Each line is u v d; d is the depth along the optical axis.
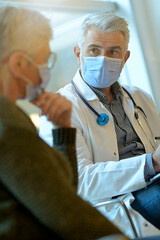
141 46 3.60
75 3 3.22
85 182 1.75
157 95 3.61
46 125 1.81
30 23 0.96
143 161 1.70
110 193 1.73
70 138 1.20
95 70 1.91
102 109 1.95
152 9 3.52
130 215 1.65
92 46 1.93
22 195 0.81
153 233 1.70
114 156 1.87
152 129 2.19
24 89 0.99
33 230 0.83
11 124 0.85
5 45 0.94
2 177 0.82
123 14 3.61
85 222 0.82
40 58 0.99
